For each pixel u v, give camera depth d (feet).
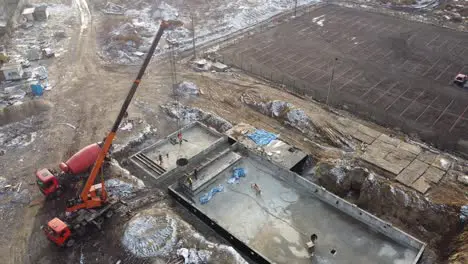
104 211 94.84
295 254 89.51
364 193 104.99
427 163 112.37
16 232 94.63
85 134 127.24
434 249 91.81
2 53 171.01
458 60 173.68
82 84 155.43
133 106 142.31
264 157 114.01
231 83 157.38
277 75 163.53
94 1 237.66
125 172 111.75
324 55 179.52
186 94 149.89
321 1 245.86
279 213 100.01
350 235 93.91
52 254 89.51
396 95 149.18
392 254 89.20
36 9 209.77
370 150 118.21
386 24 210.79
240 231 95.30
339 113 138.00
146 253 88.53
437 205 97.81
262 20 219.00
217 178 111.04
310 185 105.09
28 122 132.57
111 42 185.26
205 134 129.90
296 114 134.41
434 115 137.69
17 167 113.91
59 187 103.45
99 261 87.92
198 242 90.38
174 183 107.14
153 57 176.86
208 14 223.51
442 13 221.46
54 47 183.42
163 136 129.08
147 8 229.45
